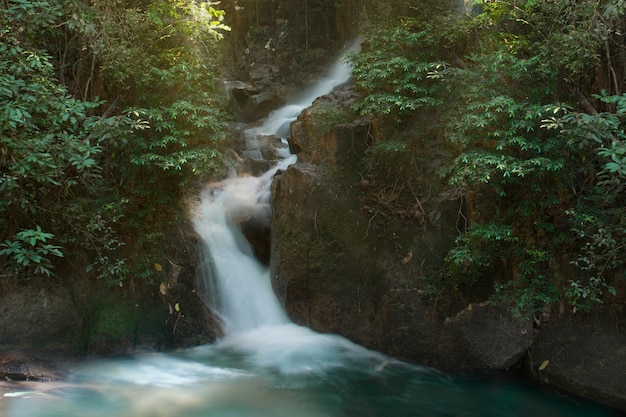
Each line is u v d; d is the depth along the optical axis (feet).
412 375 22.50
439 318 23.26
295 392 20.74
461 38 25.52
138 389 20.39
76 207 22.58
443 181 25.45
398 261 24.73
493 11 25.46
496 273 23.70
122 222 24.91
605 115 19.30
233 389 20.77
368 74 25.25
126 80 25.45
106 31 23.93
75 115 21.66
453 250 22.74
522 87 22.98
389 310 23.91
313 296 25.73
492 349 22.38
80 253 23.89
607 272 21.42
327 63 50.08
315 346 24.64
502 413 19.61
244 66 49.96
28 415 17.46
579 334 21.45
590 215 20.86
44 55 22.79
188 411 18.69
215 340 25.44
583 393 20.21
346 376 22.33
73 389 20.04
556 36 21.44
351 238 25.30
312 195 25.79
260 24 51.83
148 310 24.54
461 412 19.66
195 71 26.04
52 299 23.09
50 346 22.30
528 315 22.17
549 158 21.71
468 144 23.63
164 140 24.44
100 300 23.91
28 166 19.19
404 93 25.79
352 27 47.75
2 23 20.90
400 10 30.76
